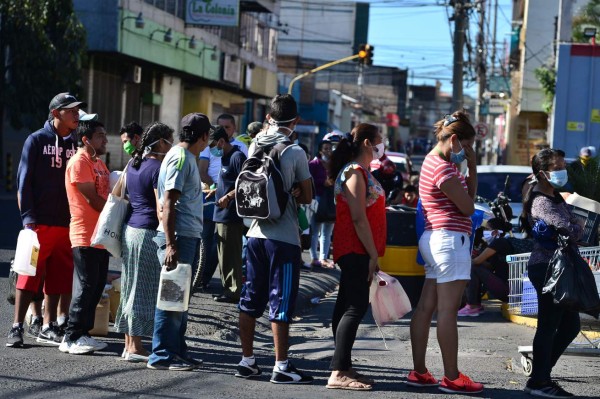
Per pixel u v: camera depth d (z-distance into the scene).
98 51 53.28
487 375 13.64
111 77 58.84
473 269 19.45
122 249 12.95
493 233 19.64
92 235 13.29
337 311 12.48
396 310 12.23
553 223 11.99
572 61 37.31
